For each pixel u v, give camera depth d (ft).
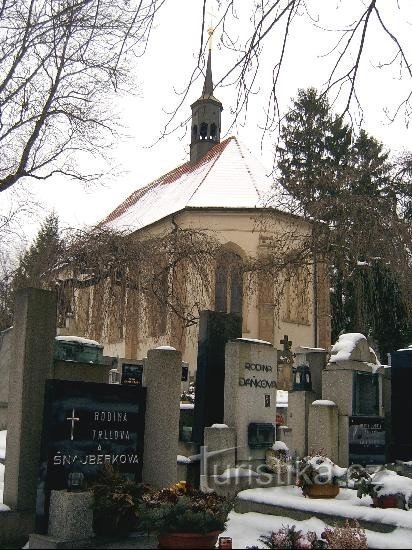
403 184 59.98
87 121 59.06
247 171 103.19
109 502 21.90
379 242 56.24
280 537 20.68
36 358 25.26
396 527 23.49
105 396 25.34
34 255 74.49
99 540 21.70
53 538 21.34
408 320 59.52
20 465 24.11
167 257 70.69
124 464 25.66
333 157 63.98
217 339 36.55
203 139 122.21
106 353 101.09
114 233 67.92
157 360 28.07
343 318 79.51
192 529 20.59
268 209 69.21
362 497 28.07
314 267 70.59
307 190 61.57
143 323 73.87
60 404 23.70
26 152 57.82
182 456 32.78
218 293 91.25
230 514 27.68
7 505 24.11
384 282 63.87
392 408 38.34
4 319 81.15
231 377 33.58
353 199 58.23
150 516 21.01
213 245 73.05
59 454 23.32
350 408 37.93
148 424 27.45
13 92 52.54
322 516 25.57
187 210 94.43
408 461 35.73
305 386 43.98
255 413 34.19
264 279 70.13
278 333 89.71
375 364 42.45
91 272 65.67
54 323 26.00
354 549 20.35
